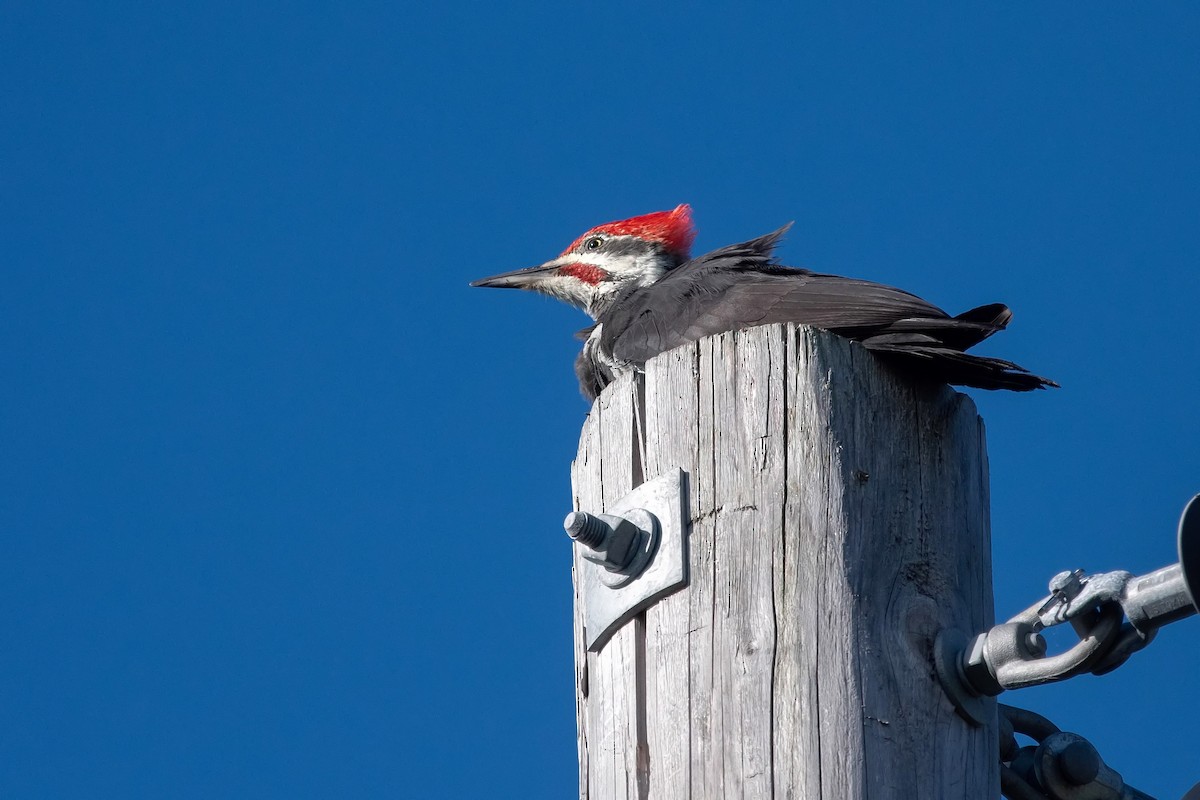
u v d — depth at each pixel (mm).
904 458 8664
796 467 8352
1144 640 7547
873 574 8227
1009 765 9023
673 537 8367
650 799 8039
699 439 8625
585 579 8859
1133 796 8961
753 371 8633
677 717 8031
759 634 8008
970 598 8602
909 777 7828
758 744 7758
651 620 8383
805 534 8180
